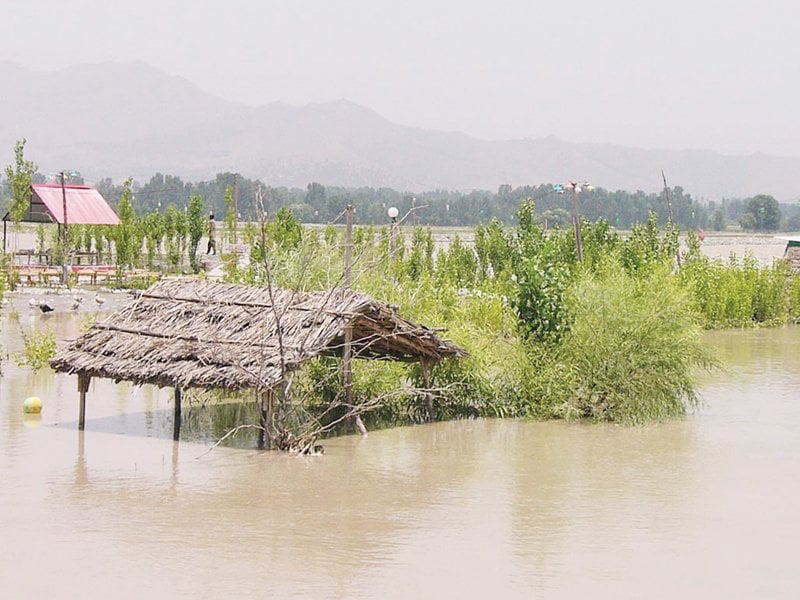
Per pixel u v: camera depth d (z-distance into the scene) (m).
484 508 14.87
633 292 22.52
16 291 43.22
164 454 17.69
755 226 187.25
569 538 13.53
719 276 40.78
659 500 15.41
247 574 12.06
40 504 14.66
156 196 158.12
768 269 43.59
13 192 51.75
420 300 24.31
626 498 15.50
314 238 25.30
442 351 20.39
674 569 12.46
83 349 18.84
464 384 21.80
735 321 40.16
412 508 14.80
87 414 20.80
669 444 19.20
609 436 19.91
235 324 18.36
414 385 21.64
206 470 16.70
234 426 20.06
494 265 46.84
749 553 13.07
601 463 17.69
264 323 18.20
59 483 15.76
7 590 11.53
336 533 13.60
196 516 14.23
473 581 11.94
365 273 23.78
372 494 15.51
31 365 25.98
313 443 18.55
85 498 14.99
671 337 21.59
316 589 11.62
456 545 13.20
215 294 19.33
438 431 20.22
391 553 12.84
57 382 24.23
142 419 20.45
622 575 12.23
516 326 22.53
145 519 14.05
